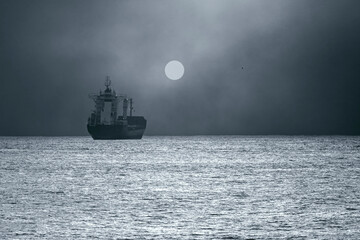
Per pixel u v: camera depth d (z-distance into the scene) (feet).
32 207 419.95
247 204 437.17
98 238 319.47
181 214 390.42
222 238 320.91
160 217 379.55
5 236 323.37
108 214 390.01
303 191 522.88
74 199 463.42
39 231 335.26
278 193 506.48
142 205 431.02
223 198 471.62
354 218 375.66
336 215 386.52
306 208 417.49
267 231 336.90
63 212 397.60
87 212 398.01
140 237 321.93
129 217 379.35
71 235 326.03
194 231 336.49
